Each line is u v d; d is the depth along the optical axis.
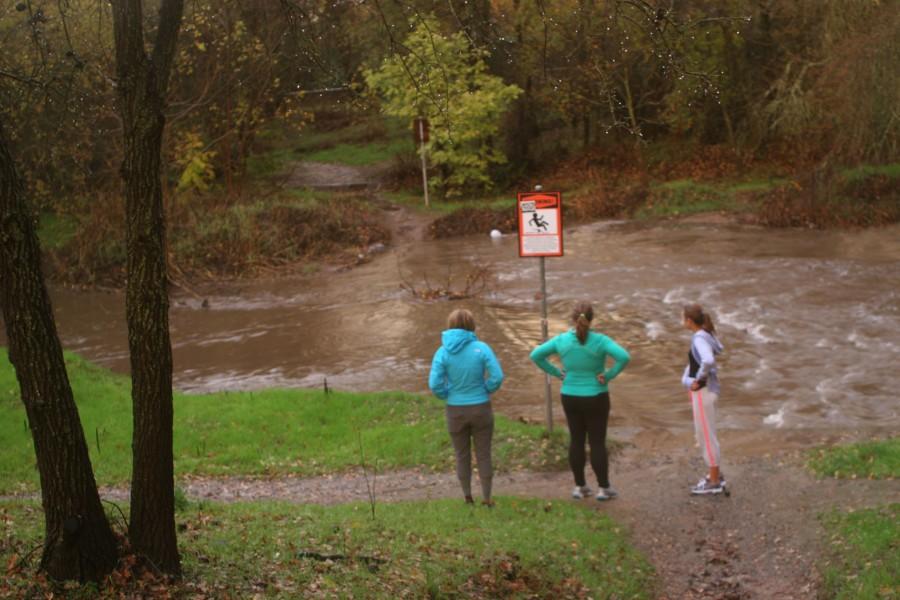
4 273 5.21
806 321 18.06
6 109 10.31
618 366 9.30
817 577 7.24
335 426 12.91
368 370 16.84
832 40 29.73
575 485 10.08
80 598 5.40
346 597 6.14
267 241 29.45
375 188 40.94
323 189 40.72
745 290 21.28
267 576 6.39
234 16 26.27
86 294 27.70
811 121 34.28
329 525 7.93
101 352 20.20
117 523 6.44
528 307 21.11
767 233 29.17
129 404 14.02
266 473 11.21
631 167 39.53
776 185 34.19
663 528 8.78
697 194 34.00
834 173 30.52
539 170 41.22
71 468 5.49
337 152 47.78
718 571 7.77
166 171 30.94
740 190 34.22
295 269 28.44
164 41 5.67
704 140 39.78
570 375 9.45
